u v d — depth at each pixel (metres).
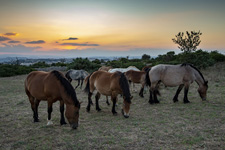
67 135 4.45
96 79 6.51
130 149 3.68
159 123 5.20
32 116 6.13
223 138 4.05
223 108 6.56
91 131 4.68
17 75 22.83
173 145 3.80
